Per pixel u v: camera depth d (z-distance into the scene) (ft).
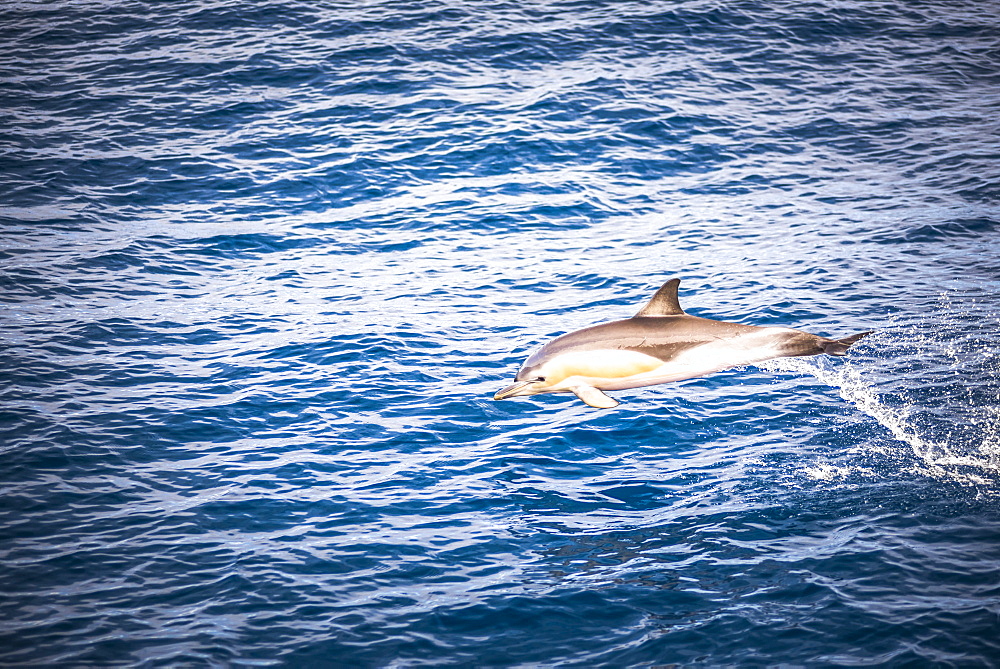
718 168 327.26
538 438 183.62
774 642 126.41
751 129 353.92
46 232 278.46
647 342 124.36
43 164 319.68
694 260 265.13
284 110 359.25
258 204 300.61
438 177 316.60
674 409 193.36
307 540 151.64
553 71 389.60
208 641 128.47
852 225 285.02
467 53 401.49
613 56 403.75
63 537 151.53
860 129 356.59
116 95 370.32
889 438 179.01
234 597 137.69
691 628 129.80
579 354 124.77
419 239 279.69
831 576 139.33
